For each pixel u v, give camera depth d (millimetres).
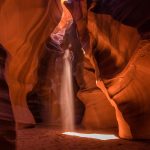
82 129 11727
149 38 6785
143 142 7535
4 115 5184
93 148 6848
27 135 9664
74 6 8719
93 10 8031
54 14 8727
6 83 5500
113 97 8656
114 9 7301
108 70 8430
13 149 5148
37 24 7945
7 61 6094
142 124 7902
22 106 11656
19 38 7508
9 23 6578
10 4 6234
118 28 7328
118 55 7980
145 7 6430
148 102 7836
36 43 9008
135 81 8023
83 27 9008
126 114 8234
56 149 6848
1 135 4973
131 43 7273
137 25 6793
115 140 8023
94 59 8781
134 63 7668
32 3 7008
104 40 8273
